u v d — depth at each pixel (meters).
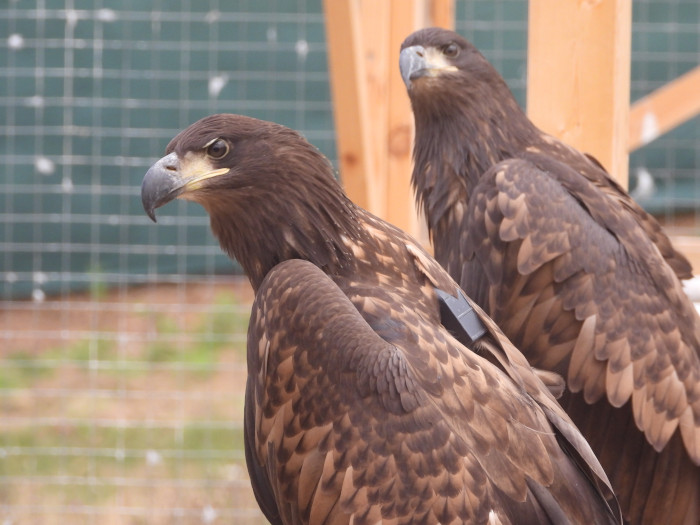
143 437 15.73
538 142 8.24
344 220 6.18
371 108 10.14
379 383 5.30
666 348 7.34
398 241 6.31
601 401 7.39
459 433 5.37
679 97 12.98
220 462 15.31
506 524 5.27
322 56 18.66
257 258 6.33
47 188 17.95
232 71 18.47
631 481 7.45
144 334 17.70
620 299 7.35
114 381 17.08
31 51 18.03
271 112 18.89
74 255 18.34
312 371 5.45
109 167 18.12
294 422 5.48
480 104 8.28
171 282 18.14
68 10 16.95
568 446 5.74
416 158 8.60
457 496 5.22
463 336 5.98
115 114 18.03
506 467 5.39
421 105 8.40
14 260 18.28
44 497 14.56
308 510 5.47
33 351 17.67
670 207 20.88
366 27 10.10
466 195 8.24
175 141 6.35
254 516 14.37
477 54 8.39
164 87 18.09
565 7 8.31
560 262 7.39
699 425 7.30
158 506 14.48
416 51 8.36
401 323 5.70
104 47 17.55
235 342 17.62
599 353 7.26
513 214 7.48
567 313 7.39
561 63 8.34
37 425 16.03
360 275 6.12
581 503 5.55
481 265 7.62
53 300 18.19
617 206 7.71
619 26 8.28
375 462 5.27
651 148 20.72
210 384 17.00
